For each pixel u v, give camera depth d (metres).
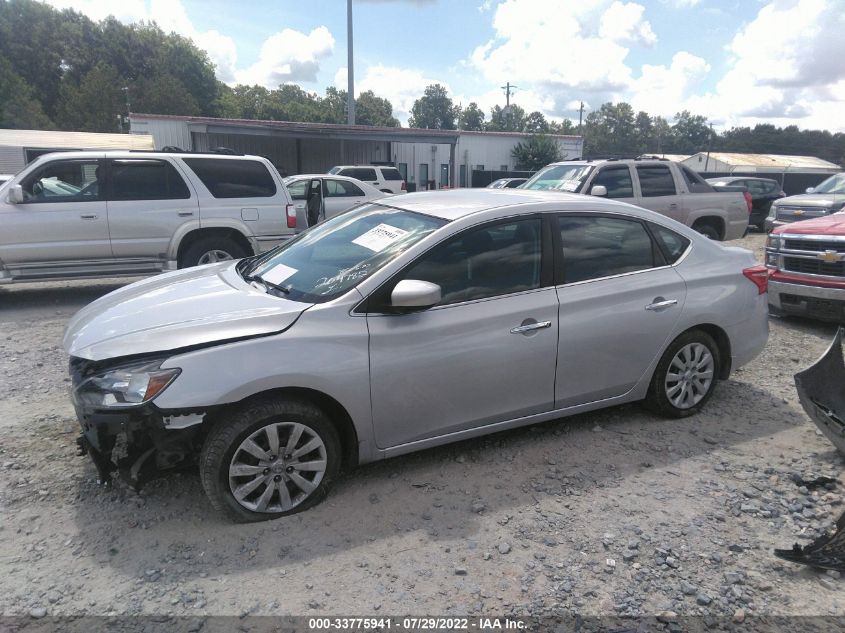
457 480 3.71
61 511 3.34
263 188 9.02
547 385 3.93
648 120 141.75
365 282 3.46
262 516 3.25
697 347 4.52
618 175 10.69
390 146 36.88
